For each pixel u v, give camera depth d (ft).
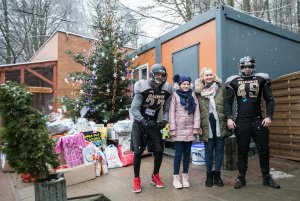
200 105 14.33
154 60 25.66
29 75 37.11
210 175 14.05
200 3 47.34
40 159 11.39
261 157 13.60
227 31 18.38
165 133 20.35
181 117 13.93
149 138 14.25
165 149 22.07
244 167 13.67
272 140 19.20
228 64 18.24
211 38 18.85
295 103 17.78
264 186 13.57
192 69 20.56
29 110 11.70
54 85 37.63
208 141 14.11
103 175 17.07
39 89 36.04
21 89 11.83
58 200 11.25
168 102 14.26
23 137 11.18
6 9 70.08
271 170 16.24
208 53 19.11
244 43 19.43
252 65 13.44
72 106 25.32
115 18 29.09
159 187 14.11
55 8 75.36
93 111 24.76
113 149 19.02
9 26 71.97
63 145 16.43
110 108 25.82
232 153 16.26
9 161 11.62
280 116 18.65
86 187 15.03
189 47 20.84
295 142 17.87
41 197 11.18
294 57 23.84
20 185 16.08
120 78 25.75
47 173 11.84
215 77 14.57
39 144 11.39
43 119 12.03
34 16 73.05
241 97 13.58
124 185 14.94
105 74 25.64
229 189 13.44
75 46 39.45
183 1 47.80
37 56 50.19
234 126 13.73
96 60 25.54
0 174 18.67
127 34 28.89
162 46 24.47
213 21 18.72
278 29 22.00
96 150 17.37
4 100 11.44
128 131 19.67
